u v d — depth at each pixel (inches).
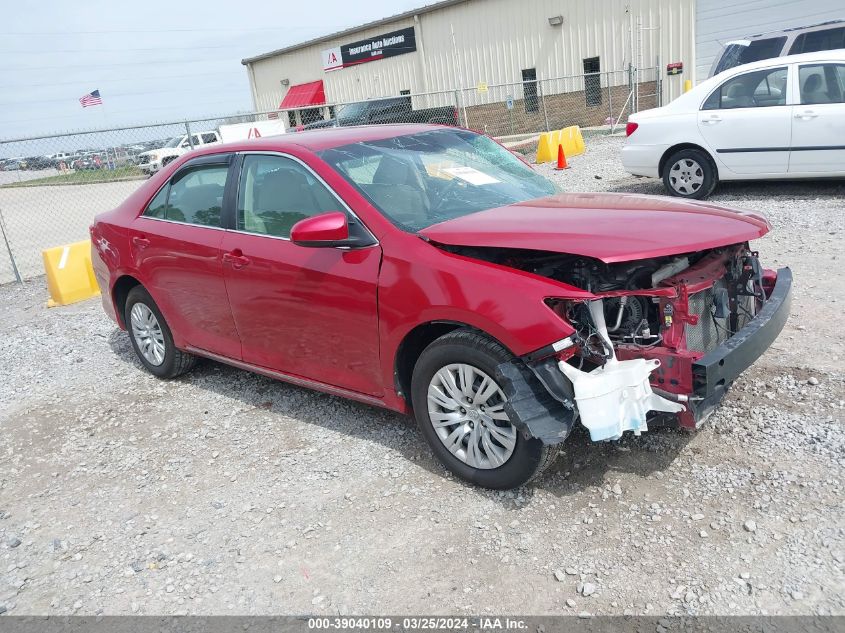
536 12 925.8
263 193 160.1
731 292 140.0
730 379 115.6
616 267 120.1
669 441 137.9
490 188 160.1
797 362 164.1
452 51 1036.5
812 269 230.2
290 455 152.7
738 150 334.6
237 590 112.3
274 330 158.4
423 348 140.0
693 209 136.4
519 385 115.3
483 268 122.2
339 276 139.5
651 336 120.7
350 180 145.6
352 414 168.4
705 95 343.3
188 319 182.9
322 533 124.1
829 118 308.7
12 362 241.1
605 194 156.2
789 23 744.3
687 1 797.2
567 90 934.4
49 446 172.2
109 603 112.9
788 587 98.7
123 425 178.9
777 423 138.9
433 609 103.3
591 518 118.9
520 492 128.2
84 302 320.8
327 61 1222.3
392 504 129.9
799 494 117.6
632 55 860.0
